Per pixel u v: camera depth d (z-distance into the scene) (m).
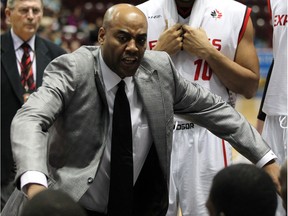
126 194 5.89
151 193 6.16
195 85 6.35
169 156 6.16
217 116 6.22
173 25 7.46
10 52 9.19
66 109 5.80
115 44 5.68
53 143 5.95
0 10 25.55
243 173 4.16
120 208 5.89
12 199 5.94
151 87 6.02
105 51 5.76
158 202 6.12
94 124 5.83
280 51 7.34
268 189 4.14
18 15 9.14
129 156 5.89
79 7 30.59
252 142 6.10
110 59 5.74
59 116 5.84
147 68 6.07
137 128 6.00
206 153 7.48
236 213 4.12
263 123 7.86
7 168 8.95
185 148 7.50
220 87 7.55
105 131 5.87
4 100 9.07
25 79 9.16
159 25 7.58
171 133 6.15
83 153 5.83
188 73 7.50
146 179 6.18
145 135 6.04
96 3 30.95
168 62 6.16
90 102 5.81
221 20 7.53
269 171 6.03
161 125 6.02
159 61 6.13
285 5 7.27
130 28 5.65
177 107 6.29
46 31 22.48
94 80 5.84
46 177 5.20
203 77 7.49
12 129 5.39
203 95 6.25
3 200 8.89
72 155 5.85
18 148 5.24
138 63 5.76
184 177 7.51
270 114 7.46
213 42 7.52
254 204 4.11
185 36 7.39
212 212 4.20
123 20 5.65
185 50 7.48
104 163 5.93
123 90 5.89
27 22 9.13
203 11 7.52
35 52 9.27
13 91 9.07
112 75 5.86
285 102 7.33
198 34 7.35
